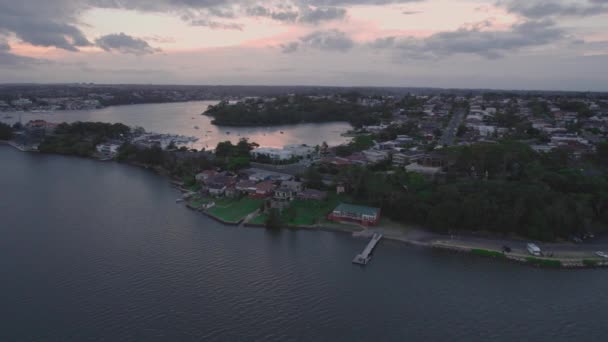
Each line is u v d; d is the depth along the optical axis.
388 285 85.00
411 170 162.00
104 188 160.62
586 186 124.06
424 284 85.56
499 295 81.62
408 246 105.19
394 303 78.44
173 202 142.75
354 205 126.88
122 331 68.88
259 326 70.75
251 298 79.19
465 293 82.19
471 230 112.38
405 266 93.69
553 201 111.88
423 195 124.00
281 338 67.88
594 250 100.88
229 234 112.62
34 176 178.75
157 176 184.25
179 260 95.00
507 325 72.25
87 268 90.25
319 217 124.62
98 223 119.19
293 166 188.75
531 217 108.50
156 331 68.94
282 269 91.31
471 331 70.56
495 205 111.50
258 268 91.62
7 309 74.88
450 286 84.81
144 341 66.44
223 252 100.06
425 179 141.62
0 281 84.44
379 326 71.50
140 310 74.75
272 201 138.50
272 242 107.06
